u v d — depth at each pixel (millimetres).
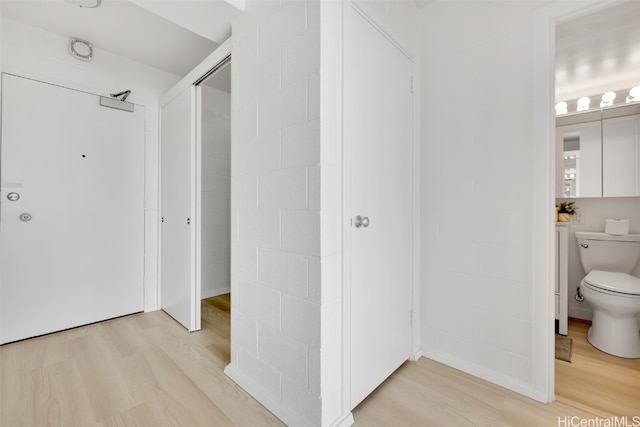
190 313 2176
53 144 2129
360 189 1349
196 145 2199
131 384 1519
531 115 1419
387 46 1537
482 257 1582
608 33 1853
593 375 1598
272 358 1343
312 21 1147
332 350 1180
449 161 1704
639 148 2234
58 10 1883
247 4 1456
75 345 1948
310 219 1154
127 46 2312
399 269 1656
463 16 1645
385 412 1317
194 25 1603
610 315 1873
